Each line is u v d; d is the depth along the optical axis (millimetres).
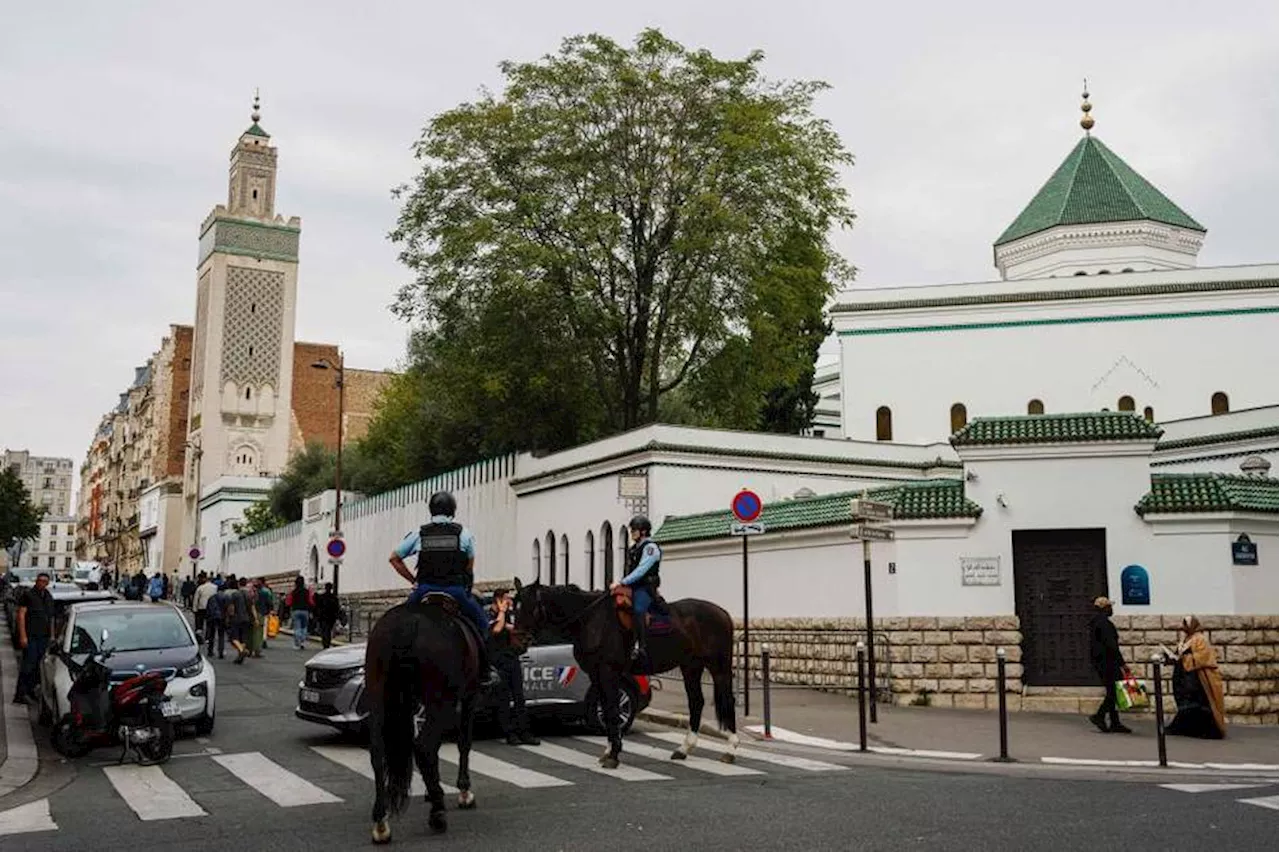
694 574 27734
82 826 9680
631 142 40625
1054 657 19344
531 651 15727
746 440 34531
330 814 10086
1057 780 11969
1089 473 19562
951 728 16531
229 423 97750
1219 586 18719
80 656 15734
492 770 12539
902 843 8547
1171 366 44875
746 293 40500
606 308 40125
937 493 20406
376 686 9070
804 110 42688
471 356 41156
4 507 83312
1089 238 51094
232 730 16469
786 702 20219
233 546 85125
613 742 12680
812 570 23172
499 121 39812
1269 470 30703
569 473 37312
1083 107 55969
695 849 8344
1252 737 16031
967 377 46938
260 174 102750
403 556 10203
